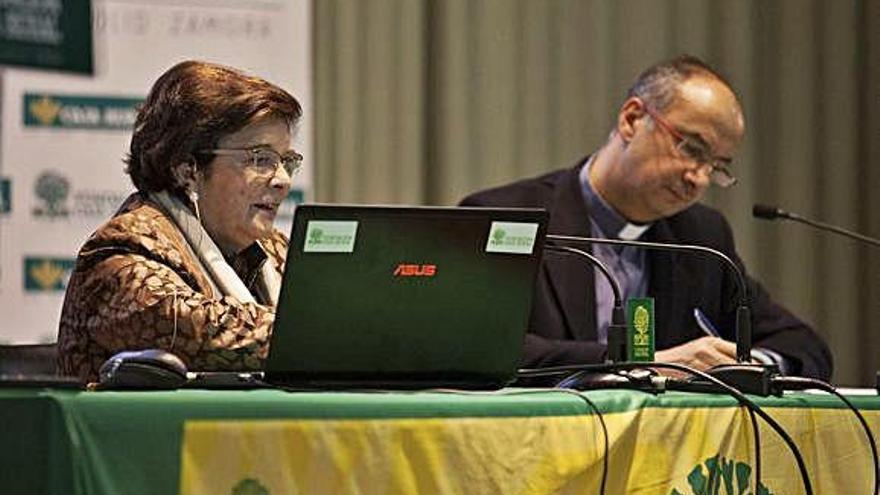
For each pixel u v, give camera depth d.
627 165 5.47
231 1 6.45
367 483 2.55
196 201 3.88
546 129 7.59
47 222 6.28
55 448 2.30
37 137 6.26
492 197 5.57
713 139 5.43
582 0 7.64
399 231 2.87
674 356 4.59
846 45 7.84
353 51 7.35
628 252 5.54
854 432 3.43
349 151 7.34
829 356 5.71
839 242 7.87
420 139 7.43
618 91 7.68
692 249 3.62
